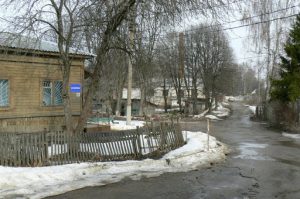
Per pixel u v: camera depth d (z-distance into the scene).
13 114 20.20
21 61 20.41
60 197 10.13
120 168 13.65
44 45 21.23
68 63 15.66
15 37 15.23
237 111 77.50
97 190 10.91
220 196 10.46
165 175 13.05
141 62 16.58
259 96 66.56
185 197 10.33
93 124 25.25
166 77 64.56
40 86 21.36
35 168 12.41
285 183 12.15
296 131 30.48
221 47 60.69
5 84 19.86
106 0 15.10
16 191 10.44
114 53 16.78
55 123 22.09
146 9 15.06
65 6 14.91
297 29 32.81
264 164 15.55
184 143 19.39
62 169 12.52
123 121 37.31
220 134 28.50
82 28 15.34
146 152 16.31
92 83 16.52
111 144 15.15
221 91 67.19
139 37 16.03
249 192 10.94
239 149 19.98
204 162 15.52
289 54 32.78
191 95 68.88
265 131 31.41
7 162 12.62
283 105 34.97
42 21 14.90
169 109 76.25
